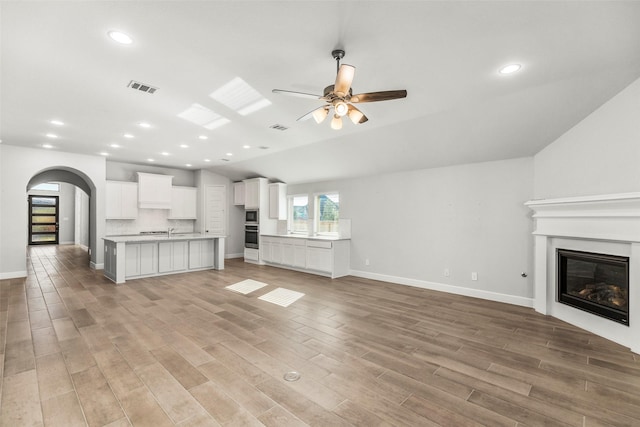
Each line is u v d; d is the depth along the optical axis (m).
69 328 3.38
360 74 2.82
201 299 4.59
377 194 6.04
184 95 3.34
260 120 4.17
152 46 2.38
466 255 4.87
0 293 4.82
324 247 6.34
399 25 2.09
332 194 6.99
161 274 6.44
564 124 3.54
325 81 2.97
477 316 3.86
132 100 3.49
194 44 2.35
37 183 7.23
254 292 5.04
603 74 2.78
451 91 3.20
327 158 5.94
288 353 2.80
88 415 1.91
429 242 5.29
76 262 7.86
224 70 2.76
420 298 4.69
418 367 2.55
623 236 2.94
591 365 2.59
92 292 4.94
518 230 4.38
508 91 3.20
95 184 6.80
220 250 7.20
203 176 8.48
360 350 2.87
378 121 4.16
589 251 3.37
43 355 2.72
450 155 4.73
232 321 3.64
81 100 3.49
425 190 5.35
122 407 2.00
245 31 2.18
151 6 1.91
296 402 2.07
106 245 6.20
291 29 2.15
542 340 3.11
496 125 3.84
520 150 4.20
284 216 7.95
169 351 2.83
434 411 1.97
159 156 6.73
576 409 2.00
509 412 1.97
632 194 2.71
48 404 2.02
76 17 2.03
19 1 1.86
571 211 3.49
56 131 4.77
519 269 4.37
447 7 1.91
